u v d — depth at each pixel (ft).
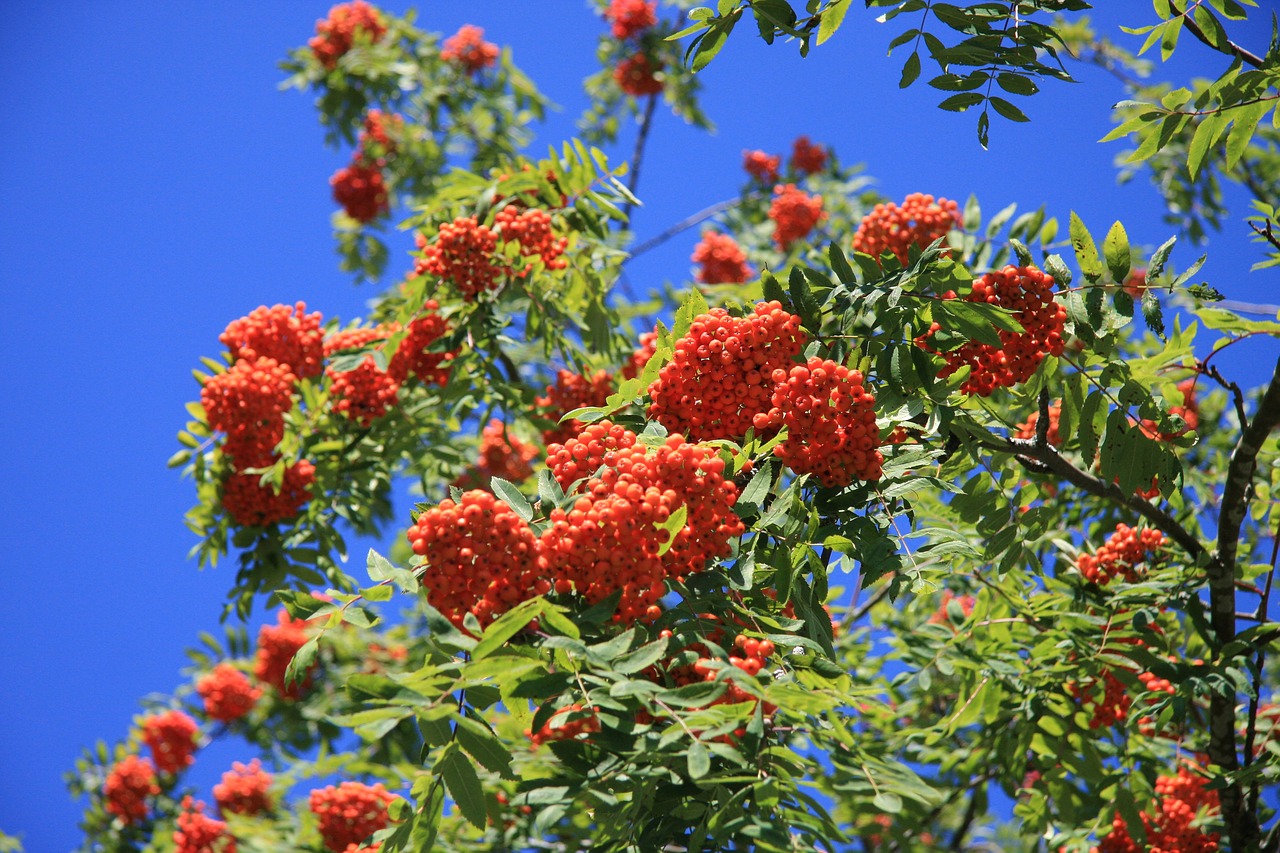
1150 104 12.67
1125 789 16.11
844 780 9.34
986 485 13.70
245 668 33.35
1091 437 13.88
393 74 37.22
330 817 20.93
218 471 20.88
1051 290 13.67
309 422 21.48
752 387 11.65
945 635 17.06
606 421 11.54
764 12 12.45
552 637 8.52
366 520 23.31
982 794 21.25
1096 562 17.04
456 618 9.59
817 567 10.91
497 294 21.11
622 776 9.45
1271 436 17.89
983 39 11.93
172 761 32.50
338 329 23.50
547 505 10.67
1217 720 15.99
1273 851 16.08
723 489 10.25
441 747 9.02
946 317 12.34
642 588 9.61
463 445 25.82
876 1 12.23
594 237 22.30
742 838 9.26
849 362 12.34
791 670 10.41
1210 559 15.37
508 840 17.57
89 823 31.42
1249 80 12.10
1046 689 16.28
